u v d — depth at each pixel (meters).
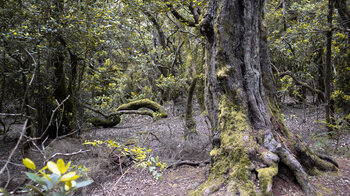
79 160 5.83
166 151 6.26
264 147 3.67
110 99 11.07
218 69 4.09
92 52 7.50
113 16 6.46
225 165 3.63
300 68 9.54
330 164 4.12
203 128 9.09
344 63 7.74
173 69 15.35
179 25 12.23
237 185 3.27
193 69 11.97
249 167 3.37
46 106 8.02
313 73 9.67
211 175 3.79
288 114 10.46
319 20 8.36
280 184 3.45
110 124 12.26
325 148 5.64
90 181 1.13
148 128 10.73
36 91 7.31
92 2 6.50
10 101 9.07
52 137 8.37
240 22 4.03
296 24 9.13
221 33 4.01
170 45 17.69
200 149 6.18
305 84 9.08
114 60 10.95
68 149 6.81
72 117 8.73
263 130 3.83
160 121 12.46
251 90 4.01
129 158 5.50
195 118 11.88
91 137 9.43
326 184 3.62
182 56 17.67
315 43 9.12
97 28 6.40
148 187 4.23
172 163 5.34
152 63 13.92
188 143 6.46
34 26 5.82
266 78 4.42
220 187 3.44
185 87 12.45
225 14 3.99
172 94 14.40
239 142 3.59
